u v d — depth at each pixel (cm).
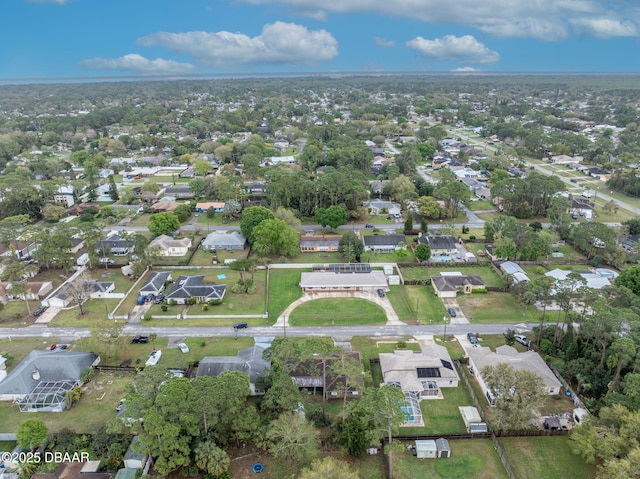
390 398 6781
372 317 11356
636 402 6875
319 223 17325
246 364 8738
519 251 14312
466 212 19362
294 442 6738
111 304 11994
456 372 9006
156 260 14638
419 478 6769
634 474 5803
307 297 12338
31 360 8925
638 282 10956
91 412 8131
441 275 13262
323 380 8281
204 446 6569
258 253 14538
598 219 18175
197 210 19688
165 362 9488
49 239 13588
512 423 7362
